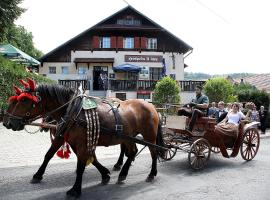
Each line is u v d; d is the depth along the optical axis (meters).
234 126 9.65
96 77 34.94
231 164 9.74
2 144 11.65
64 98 6.58
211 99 27.09
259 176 8.38
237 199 6.57
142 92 31.39
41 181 7.36
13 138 12.85
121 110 7.14
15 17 20.17
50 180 7.46
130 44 35.53
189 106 9.66
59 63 35.34
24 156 9.89
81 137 6.36
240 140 9.69
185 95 31.08
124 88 31.50
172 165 9.34
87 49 35.09
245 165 9.65
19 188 6.85
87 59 34.44
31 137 13.18
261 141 15.79
